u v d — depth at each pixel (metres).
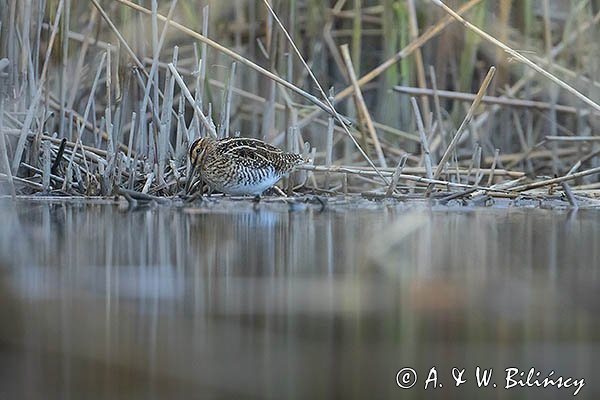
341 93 14.87
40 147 13.36
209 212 11.85
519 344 5.93
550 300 6.93
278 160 12.98
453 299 6.97
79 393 5.14
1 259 8.38
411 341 5.97
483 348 5.86
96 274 7.79
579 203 12.74
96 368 5.48
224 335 6.04
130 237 9.66
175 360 5.57
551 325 6.30
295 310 6.65
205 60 13.95
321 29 16.88
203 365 5.49
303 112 16.06
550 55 15.58
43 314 6.54
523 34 16.59
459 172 14.15
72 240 9.45
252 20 15.87
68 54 14.99
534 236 9.88
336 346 5.84
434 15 16.64
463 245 9.33
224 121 14.17
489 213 11.91
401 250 9.02
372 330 6.18
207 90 14.22
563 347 5.88
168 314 6.53
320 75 16.92
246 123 16.39
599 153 14.39
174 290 7.23
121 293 7.14
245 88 16.52
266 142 14.03
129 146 13.47
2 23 13.30
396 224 10.77
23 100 13.46
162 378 5.29
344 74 16.98
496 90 16.67
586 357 5.74
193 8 15.55
